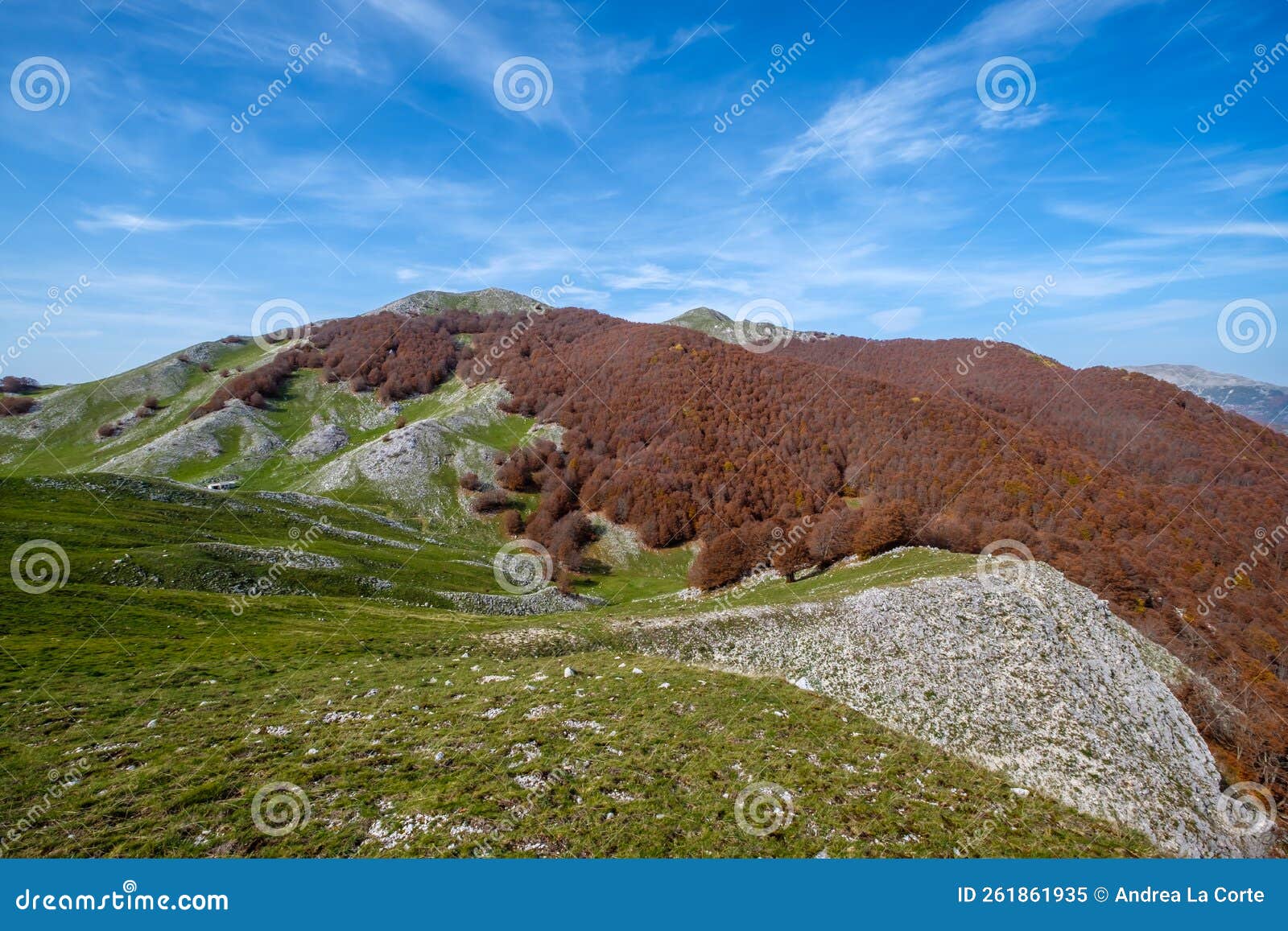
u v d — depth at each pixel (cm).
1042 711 3566
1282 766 5203
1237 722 5562
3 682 2998
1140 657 5072
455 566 8475
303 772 2217
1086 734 3431
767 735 2686
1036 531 9456
